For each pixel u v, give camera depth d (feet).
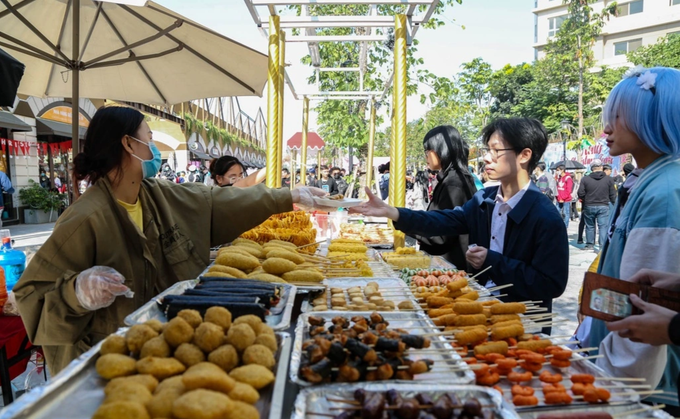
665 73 6.17
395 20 14.55
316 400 4.57
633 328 4.84
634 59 117.60
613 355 6.22
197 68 16.93
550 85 113.91
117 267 7.85
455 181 13.16
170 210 9.23
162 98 18.56
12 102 9.65
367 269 10.14
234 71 16.79
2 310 9.23
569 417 4.46
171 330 4.99
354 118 38.14
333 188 43.86
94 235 7.62
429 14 14.38
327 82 37.81
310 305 7.81
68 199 60.39
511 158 9.14
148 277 8.37
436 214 10.99
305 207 10.51
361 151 49.32
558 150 88.07
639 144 6.47
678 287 5.26
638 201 6.22
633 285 5.12
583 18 92.94
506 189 9.55
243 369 4.62
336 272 10.02
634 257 5.88
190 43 15.47
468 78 93.45
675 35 117.80
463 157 13.51
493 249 9.64
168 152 83.10
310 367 4.85
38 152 58.49
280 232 12.17
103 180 8.05
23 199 54.13
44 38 13.02
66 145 60.18
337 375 5.05
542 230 8.66
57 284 7.00
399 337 5.49
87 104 61.26
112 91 18.25
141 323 5.60
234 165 16.47
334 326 6.21
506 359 5.52
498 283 8.66
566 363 5.66
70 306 6.91
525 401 4.79
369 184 31.45
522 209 8.93
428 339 5.98
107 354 4.76
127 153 8.23
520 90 123.44
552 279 8.41
